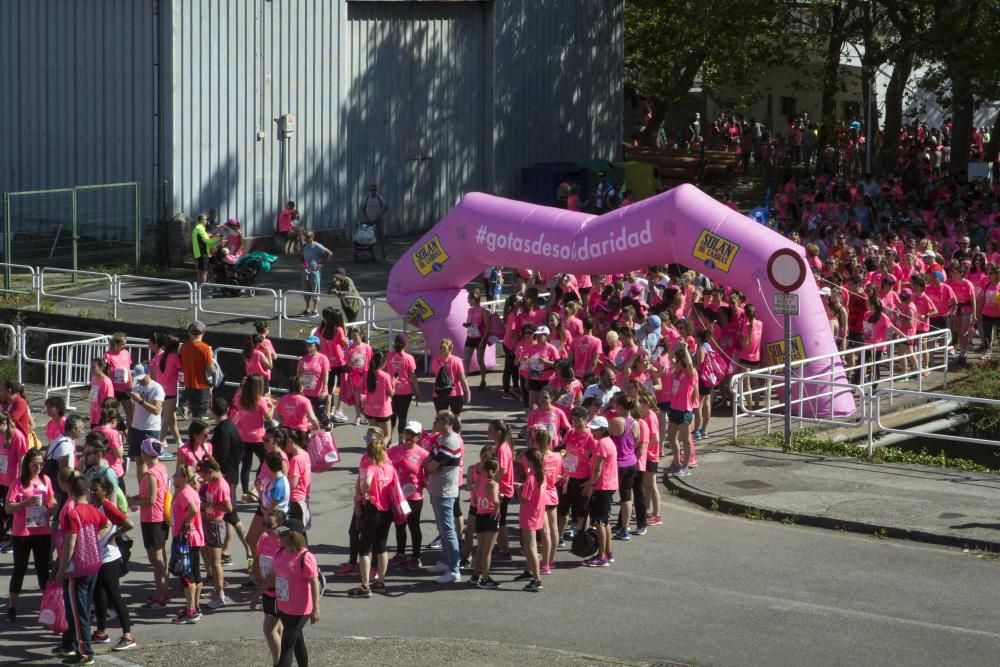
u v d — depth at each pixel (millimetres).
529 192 41688
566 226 22750
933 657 11656
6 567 14680
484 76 40719
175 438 20078
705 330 19625
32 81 35031
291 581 11000
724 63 48219
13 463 14867
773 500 16500
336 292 25594
